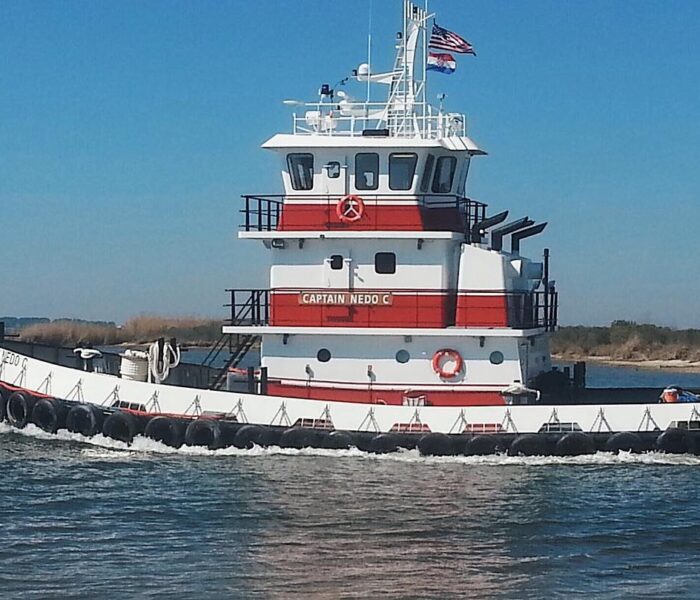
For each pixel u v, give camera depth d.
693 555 27.36
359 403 37.84
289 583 24.75
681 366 101.50
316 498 32.47
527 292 39.81
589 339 119.75
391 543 27.97
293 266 38.41
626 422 37.22
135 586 24.55
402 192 37.78
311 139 37.75
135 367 40.53
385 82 39.41
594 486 34.12
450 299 38.38
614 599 23.91
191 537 28.52
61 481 34.94
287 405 37.94
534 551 27.48
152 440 39.09
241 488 33.72
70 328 84.69
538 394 37.12
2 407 41.72
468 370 37.88
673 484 34.50
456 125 39.53
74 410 40.06
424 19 39.41
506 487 33.91
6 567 25.95
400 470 35.91
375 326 37.91
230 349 43.84
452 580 25.08
